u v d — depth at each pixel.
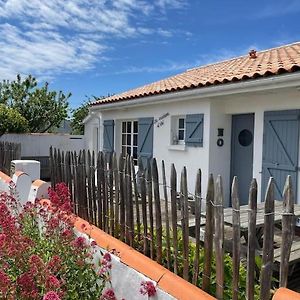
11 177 7.27
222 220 2.54
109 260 3.33
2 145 9.80
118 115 11.23
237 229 2.45
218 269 2.57
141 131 9.95
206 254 2.71
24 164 6.80
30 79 22.30
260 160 6.86
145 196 3.48
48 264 2.94
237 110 7.38
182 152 8.31
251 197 2.34
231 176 7.82
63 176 5.46
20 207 5.66
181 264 3.05
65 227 3.75
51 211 4.16
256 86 5.92
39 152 16.56
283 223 2.21
